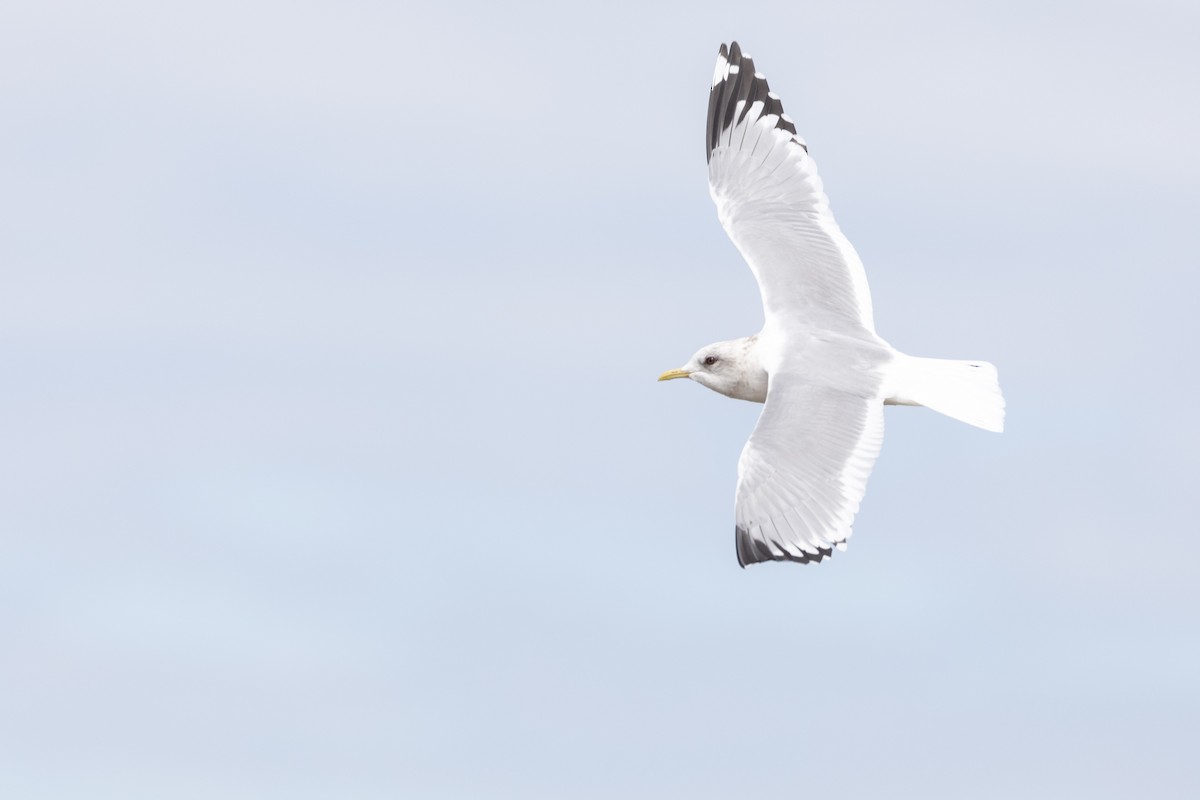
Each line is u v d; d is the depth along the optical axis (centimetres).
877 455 1349
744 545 1329
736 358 1504
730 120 1600
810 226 1538
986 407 1372
